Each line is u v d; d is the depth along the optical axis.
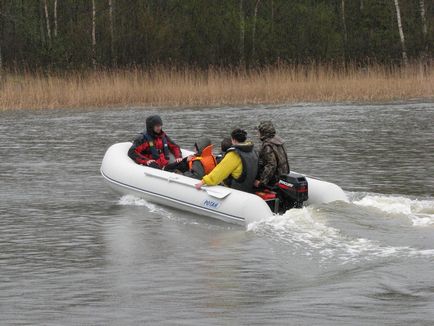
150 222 12.70
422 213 12.09
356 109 34.19
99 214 13.49
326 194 12.94
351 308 8.03
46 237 11.78
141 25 45.75
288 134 25.50
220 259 10.17
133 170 14.84
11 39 48.31
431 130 25.97
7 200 14.98
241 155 12.88
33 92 36.91
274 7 52.56
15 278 9.53
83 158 20.81
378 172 17.44
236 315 7.96
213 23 47.84
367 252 10.02
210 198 12.78
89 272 9.75
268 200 12.63
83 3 52.47
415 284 8.70
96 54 44.03
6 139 25.39
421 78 40.34
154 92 37.84
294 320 7.75
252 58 45.72
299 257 9.98
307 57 44.94
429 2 53.41
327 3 57.25
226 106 36.78
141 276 9.50
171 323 7.78
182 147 22.34
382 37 47.47
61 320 7.95
